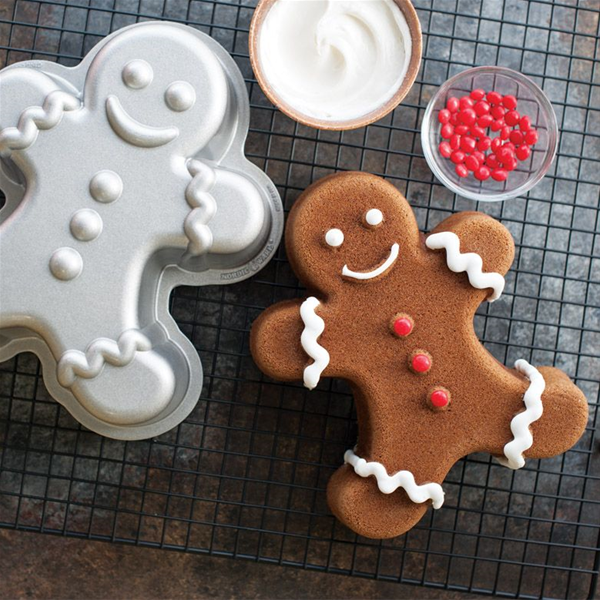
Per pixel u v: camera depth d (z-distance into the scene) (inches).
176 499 38.0
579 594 38.3
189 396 36.5
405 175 37.8
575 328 37.5
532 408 34.9
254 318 37.7
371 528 35.4
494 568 38.3
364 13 34.8
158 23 34.9
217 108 34.4
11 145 34.1
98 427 36.4
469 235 34.9
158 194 34.4
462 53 38.0
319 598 38.6
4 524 37.5
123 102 34.3
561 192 38.0
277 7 34.7
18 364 37.5
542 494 37.7
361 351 34.9
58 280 34.2
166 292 36.4
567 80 37.5
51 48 37.5
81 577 38.4
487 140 36.4
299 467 37.9
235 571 38.5
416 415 35.1
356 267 34.8
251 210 34.6
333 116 34.8
